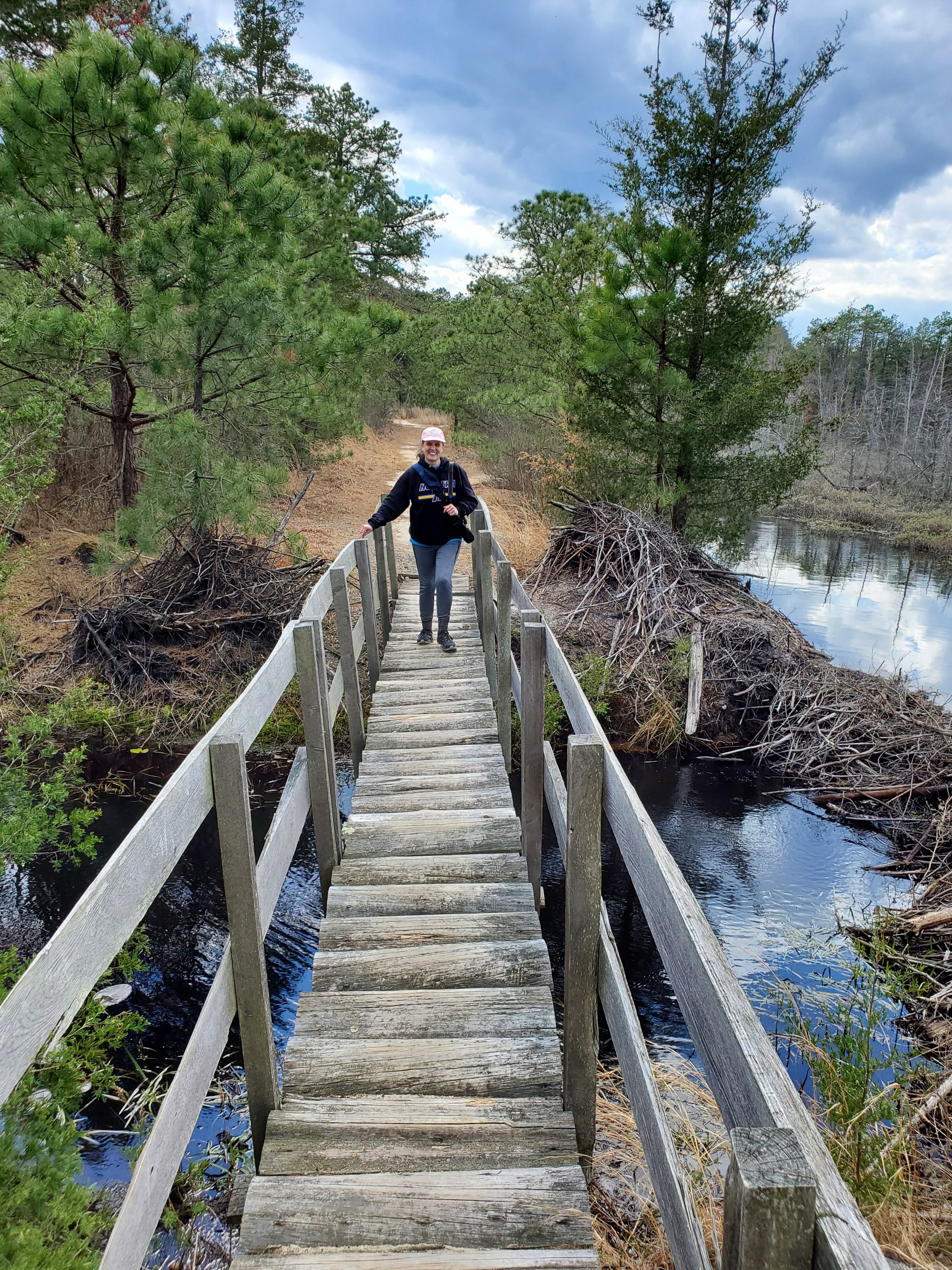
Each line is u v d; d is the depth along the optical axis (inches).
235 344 367.9
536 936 132.7
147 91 311.4
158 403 424.5
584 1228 83.4
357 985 122.7
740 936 214.2
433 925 134.6
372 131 1108.5
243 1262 78.7
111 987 186.5
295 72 924.6
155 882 72.4
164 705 323.9
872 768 314.3
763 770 322.7
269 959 202.1
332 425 486.6
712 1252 100.0
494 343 775.7
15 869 232.7
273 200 340.2
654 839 72.8
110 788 278.5
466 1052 108.7
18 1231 83.7
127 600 360.8
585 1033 100.1
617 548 421.7
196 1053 82.3
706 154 428.1
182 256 324.5
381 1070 106.3
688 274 424.5
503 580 210.1
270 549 402.0
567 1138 96.7
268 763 299.7
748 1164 36.8
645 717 340.2
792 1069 158.6
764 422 453.1
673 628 378.3
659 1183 69.4
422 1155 94.1
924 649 464.1
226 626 361.1
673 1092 147.3
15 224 296.2
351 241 663.8
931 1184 121.6
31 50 589.9
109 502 462.3
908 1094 148.2
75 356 306.0
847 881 245.3
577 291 588.1
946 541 863.7
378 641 323.6
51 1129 103.2
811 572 706.2
